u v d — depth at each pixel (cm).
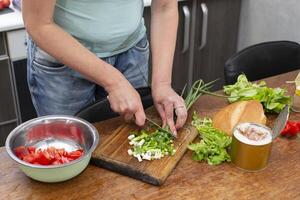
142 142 108
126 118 117
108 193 95
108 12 130
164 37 135
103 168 103
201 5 243
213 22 255
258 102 123
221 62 271
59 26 126
